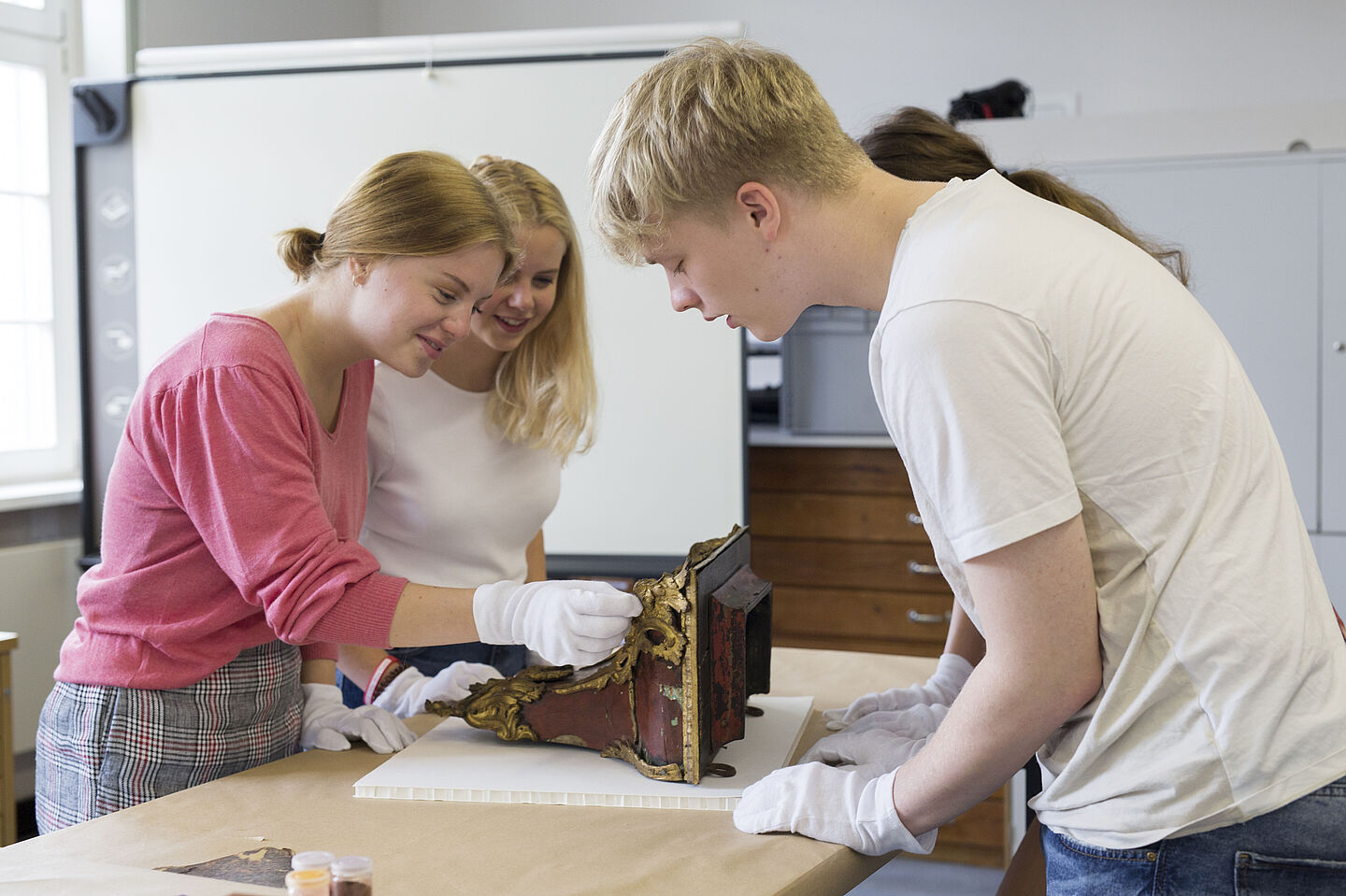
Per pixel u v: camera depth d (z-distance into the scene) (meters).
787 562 3.26
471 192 1.17
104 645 1.14
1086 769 0.86
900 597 3.18
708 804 1.03
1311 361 2.93
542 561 1.86
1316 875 0.80
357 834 0.96
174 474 1.09
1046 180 1.25
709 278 0.96
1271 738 0.80
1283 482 0.87
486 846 0.93
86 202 2.90
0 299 3.14
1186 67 3.78
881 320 0.86
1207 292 2.99
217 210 2.83
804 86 0.93
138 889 0.81
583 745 1.15
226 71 2.81
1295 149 2.91
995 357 0.80
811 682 1.47
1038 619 0.82
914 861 2.84
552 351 1.60
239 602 1.14
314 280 1.20
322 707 1.27
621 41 2.68
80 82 2.86
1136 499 0.83
